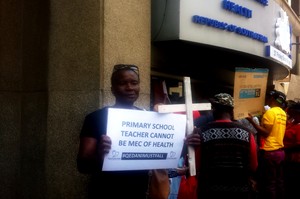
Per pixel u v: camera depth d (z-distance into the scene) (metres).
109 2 4.80
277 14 9.45
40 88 5.08
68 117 4.82
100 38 4.71
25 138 5.20
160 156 3.36
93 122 3.15
